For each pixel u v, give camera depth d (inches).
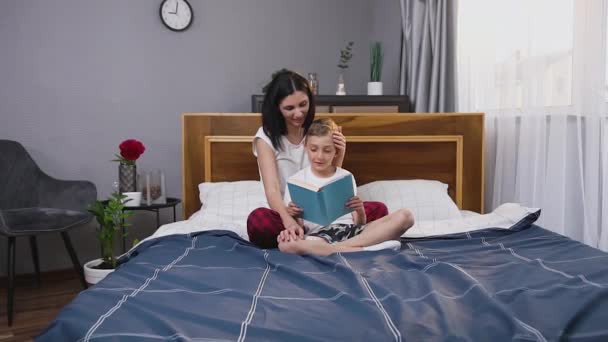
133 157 107.4
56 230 95.0
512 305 41.7
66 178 120.6
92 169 122.8
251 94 135.0
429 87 117.4
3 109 114.3
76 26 119.1
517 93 94.5
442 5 111.3
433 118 103.0
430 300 42.9
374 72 127.1
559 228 84.1
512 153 96.6
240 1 132.3
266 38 135.1
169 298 45.1
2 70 113.8
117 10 122.0
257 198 91.9
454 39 111.2
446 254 64.2
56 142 119.3
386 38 138.4
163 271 54.9
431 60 116.6
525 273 51.9
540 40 87.5
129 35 123.5
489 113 103.2
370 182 102.4
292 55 137.7
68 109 119.7
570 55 82.8
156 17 125.6
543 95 87.2
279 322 38.5
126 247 127.9
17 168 110.7
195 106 130.3
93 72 121.1
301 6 137.6
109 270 99.3
